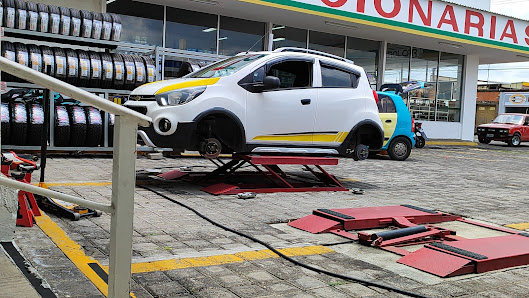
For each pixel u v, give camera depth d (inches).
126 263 69.9
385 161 472.4
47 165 300.5
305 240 166.7
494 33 794.8
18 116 320.2
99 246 141.9
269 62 257.9
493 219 218.5
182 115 233.9
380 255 152.6
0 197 130.5
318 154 278.4
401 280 129.3
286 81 270.7
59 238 143.0
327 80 275.7
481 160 551.2
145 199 217.9
